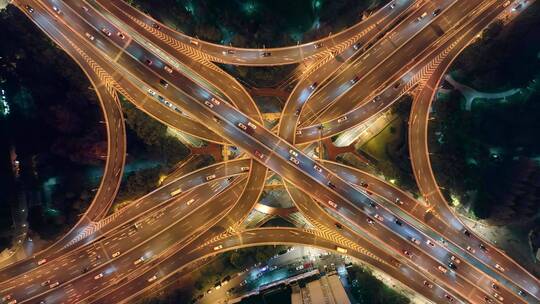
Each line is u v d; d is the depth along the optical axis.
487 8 136.00
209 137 134.75
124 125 132.50
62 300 129.38
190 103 134.00
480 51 129.00
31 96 128.62
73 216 129.75
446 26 137.12
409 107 135.62
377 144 141.88
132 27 135.75
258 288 135.88
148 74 134.00
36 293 128.88
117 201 132.62
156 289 135.75
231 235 134.50
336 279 132.38
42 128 129.00
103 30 133.88
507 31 131.62
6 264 130.25
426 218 134.12
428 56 136.12
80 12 133.88
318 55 137.75
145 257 132.50
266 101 143.00
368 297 133.12
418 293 131.38
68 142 127.06
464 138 131.25
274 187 138.38
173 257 132.75
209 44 136.50
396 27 138.25
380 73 137.38
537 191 121.88
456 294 132.00
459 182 130.50
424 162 134.12
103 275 130.88
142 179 131.75
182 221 134.38
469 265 132.38
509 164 128.12
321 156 136.25
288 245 138.50
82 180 132.62
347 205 134.00
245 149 134.00
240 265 135.12
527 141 125.56
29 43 126.25
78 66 130.50
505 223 131.38
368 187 134.88
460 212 136.12
